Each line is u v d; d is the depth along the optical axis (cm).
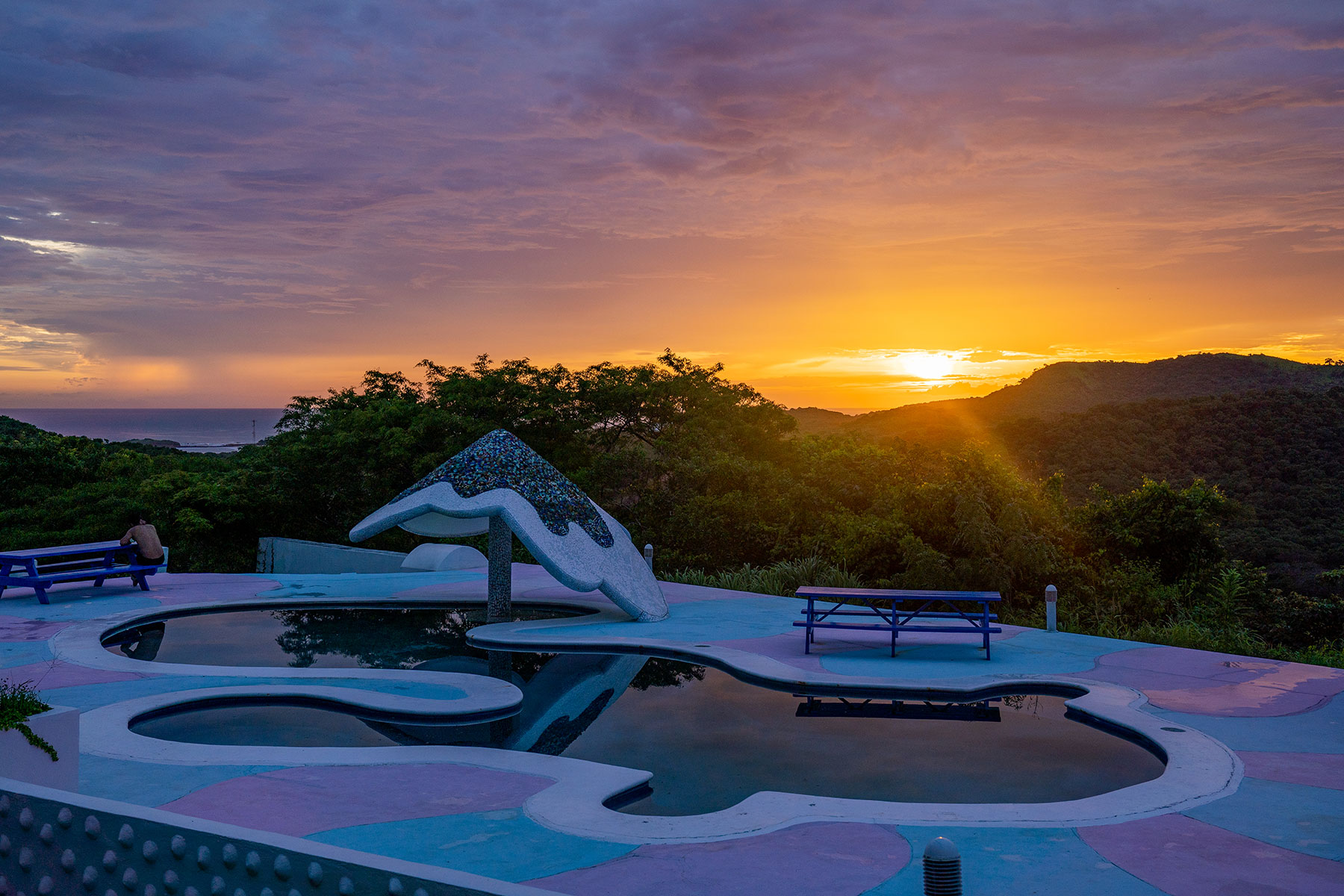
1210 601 2180
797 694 1101
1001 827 642
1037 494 2317
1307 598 2342
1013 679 1117
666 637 1393
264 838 335
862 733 928
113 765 766
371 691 1027
